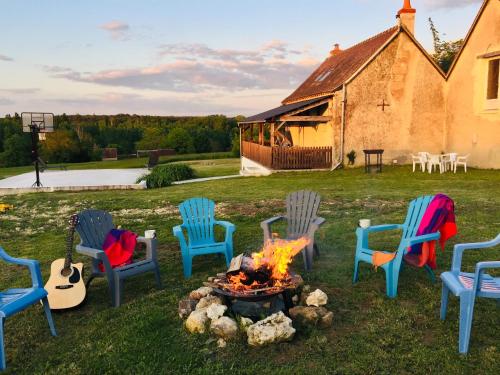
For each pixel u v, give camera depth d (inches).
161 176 671.1
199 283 208.7
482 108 672.4
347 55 930.7
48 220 381.1
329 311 163.0
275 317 150.5
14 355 147.6
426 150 772.0
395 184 526.6
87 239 206.5
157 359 139.0
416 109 758.5
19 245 301.4
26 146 1760.6
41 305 184.1
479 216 324.8
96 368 136.1
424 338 147.5
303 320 155.9
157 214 388.2
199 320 154.9
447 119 762.2
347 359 135.6
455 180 549.3
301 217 243.6
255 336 143.1
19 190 592.1
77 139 1843.0
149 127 2500.0
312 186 534.3
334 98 729.6
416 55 744.3
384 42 729.6
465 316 134.9
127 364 137.2
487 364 129.7
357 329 154.6
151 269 200.2
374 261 187.6
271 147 726.5
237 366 133.8
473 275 150.9
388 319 160.9
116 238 211.5
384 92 743.1
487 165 667.4
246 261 176.7
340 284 199.0
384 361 133.6
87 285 200.8
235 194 486.9
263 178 674.2
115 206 434.0
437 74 756.0
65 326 168.7
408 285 193.9
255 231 309.9
